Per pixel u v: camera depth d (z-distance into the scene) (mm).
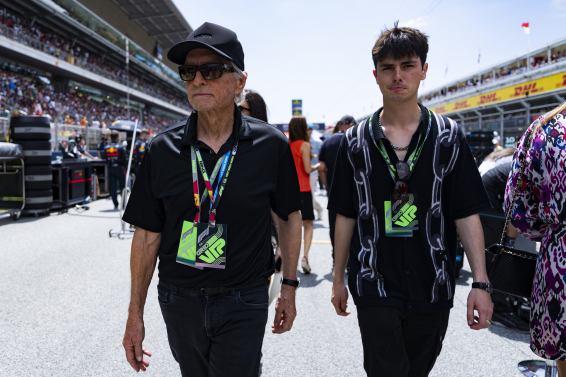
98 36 36031
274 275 2258
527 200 1667
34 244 5934
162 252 1554
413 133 1726
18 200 8133
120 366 2625
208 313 1468
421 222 1684
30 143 8109
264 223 1558
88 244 6016
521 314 3283
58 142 14031
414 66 1675
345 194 1826
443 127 1714
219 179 1470
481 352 2846
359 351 2883
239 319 1478
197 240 1450
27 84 26953
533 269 1753
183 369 1610
